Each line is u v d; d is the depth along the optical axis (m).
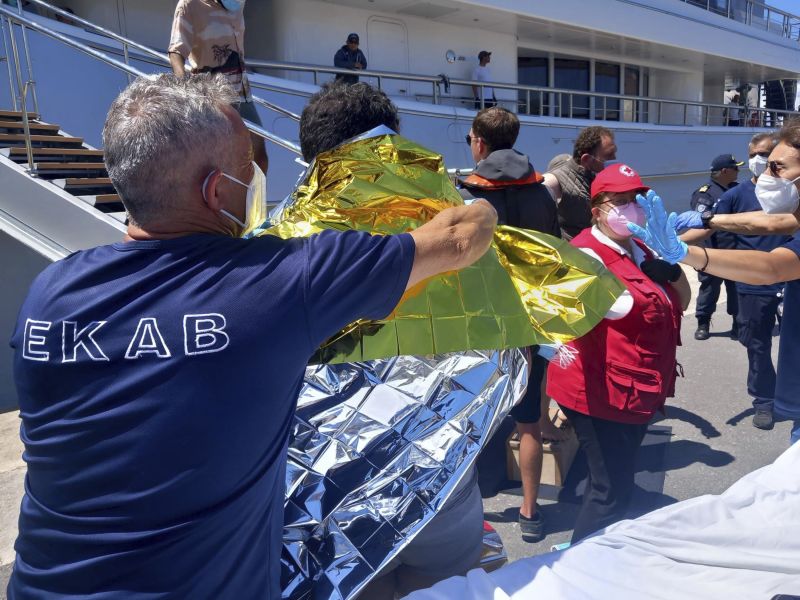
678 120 15.23
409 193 1.55
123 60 5.89
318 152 1.66
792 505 1.83
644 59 13.55
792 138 2.18
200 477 1.01
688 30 12.19
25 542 1.07
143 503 0.99
